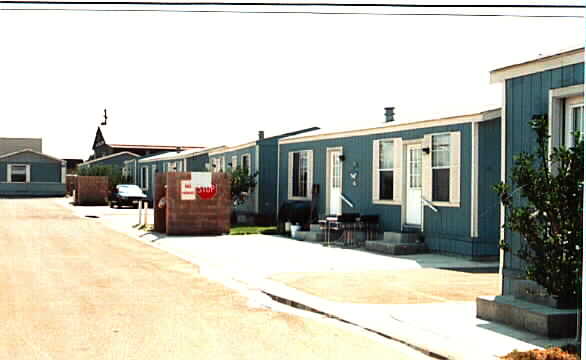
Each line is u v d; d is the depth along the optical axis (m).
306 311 10.41
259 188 27.70
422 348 7.96
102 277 13.35
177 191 23.09
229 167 29.42
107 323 9.14
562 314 8.26
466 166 16.67
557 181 8.27
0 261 15.61
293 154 25.12
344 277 13.57
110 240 21.36
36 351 7.66
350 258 16.70
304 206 23.16
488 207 16.42
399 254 17.45
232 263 15.76
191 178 23.23
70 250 18.19
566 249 8.33
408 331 8.70
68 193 58.47
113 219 31.50
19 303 10.43
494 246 16.42
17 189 57.56
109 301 10.76
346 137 21.75
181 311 10.09
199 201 23.33
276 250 18.48
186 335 8.55
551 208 8.30
